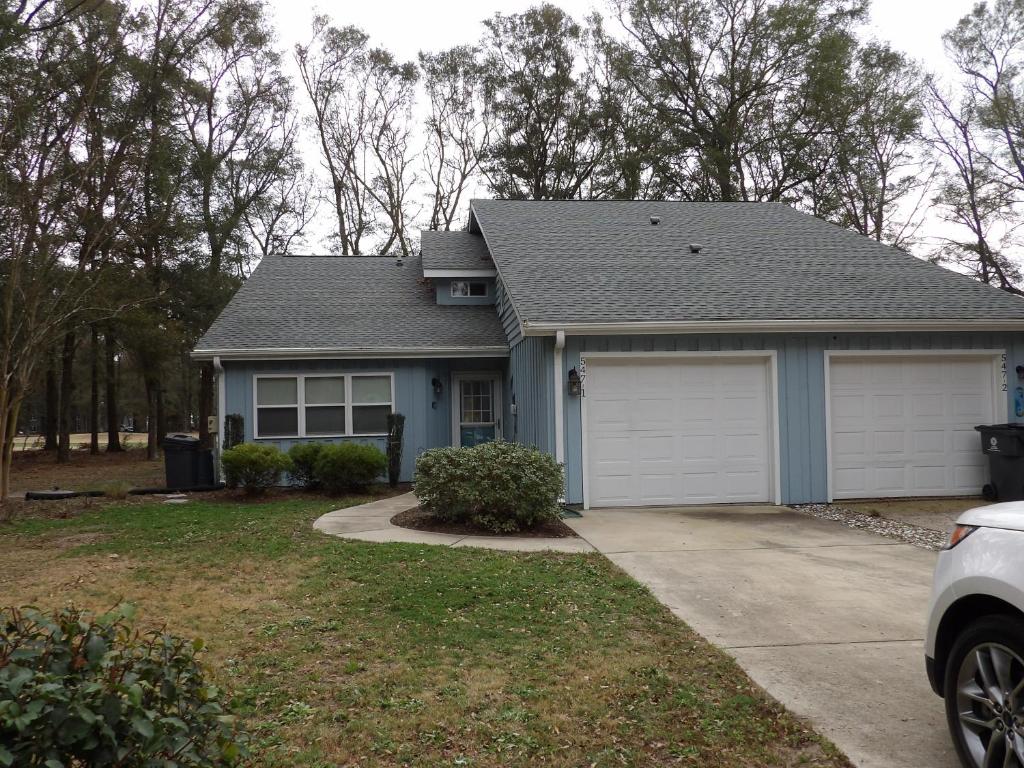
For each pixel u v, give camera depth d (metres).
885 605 5.96
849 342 11.45
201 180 25.73
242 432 14.18
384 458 13.31
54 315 13.77
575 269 12.83
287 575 6.94
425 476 9.73
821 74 28.11
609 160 32.34
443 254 17.73
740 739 3.68
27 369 12.54
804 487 11.34
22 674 1.98
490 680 4.41
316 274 18.56
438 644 5.05
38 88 14.22
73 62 16.23
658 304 11.32
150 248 22.98
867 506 11.08
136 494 13.36
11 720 1.86
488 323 16.30
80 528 9.68
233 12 24.30
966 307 11.70
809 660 4.75
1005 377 11.66
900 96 27.22
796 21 28.55
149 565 7.40
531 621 5.55
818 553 7.91
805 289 12.20
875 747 3.57
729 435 11.30
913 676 4.47
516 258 13.35
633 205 17.16
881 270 13.29
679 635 5.22
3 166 12.16
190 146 25.19
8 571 7.23
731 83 29.95
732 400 11.31
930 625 3.50
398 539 8.66
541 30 33.12
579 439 10.91
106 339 24.55
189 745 2.32
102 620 2.34
